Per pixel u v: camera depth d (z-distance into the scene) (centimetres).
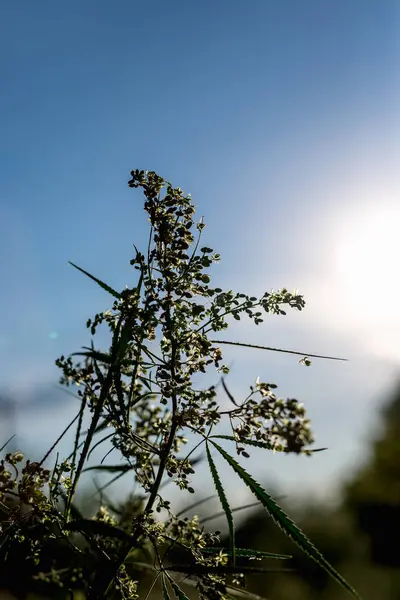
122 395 171
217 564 163
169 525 179
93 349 179
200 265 177
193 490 168
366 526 1498
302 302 179
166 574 165
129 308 170
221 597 160
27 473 159
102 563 163
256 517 352
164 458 169
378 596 1267
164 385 171
